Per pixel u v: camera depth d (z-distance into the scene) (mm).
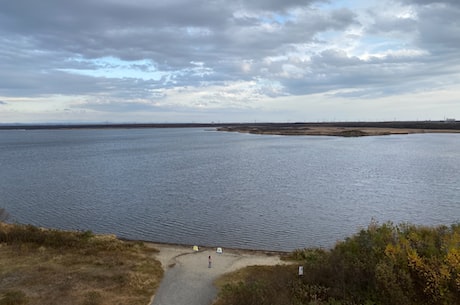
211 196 47844
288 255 25781
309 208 40781
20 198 48781
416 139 160000
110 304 17953
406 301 14805
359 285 16234
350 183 55906
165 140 182875
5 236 27281
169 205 43188
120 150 124688
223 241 30453
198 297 18969
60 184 59219
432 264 15523
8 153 118188
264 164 80125
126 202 45250
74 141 187625
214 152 110188
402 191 49406
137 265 23234
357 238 19359
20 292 18688
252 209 40594
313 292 16406
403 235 18109
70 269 22203
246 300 15992
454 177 59844
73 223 36625
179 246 28328
